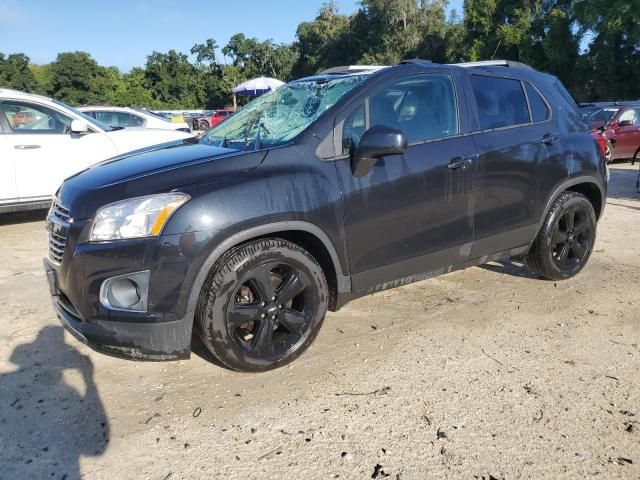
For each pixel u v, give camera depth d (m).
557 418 2.66
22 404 2.86
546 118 4.19
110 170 3.21
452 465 2.35
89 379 3.11
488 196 3.77
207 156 3.14
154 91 74.25
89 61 70.19
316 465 2.37
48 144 6.73
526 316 3.87
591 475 2.28
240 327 3.06
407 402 2.81
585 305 4.05
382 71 3.48
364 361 3.25
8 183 6.47
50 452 2.48
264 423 2.67
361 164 3.14
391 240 3.38
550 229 4.22
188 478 2.30
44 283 4.77
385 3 54.50
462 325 3.74
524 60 38.12
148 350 2.76
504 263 5.10
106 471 2.36
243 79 75.06
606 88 34.66
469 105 3.76
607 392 2.88
